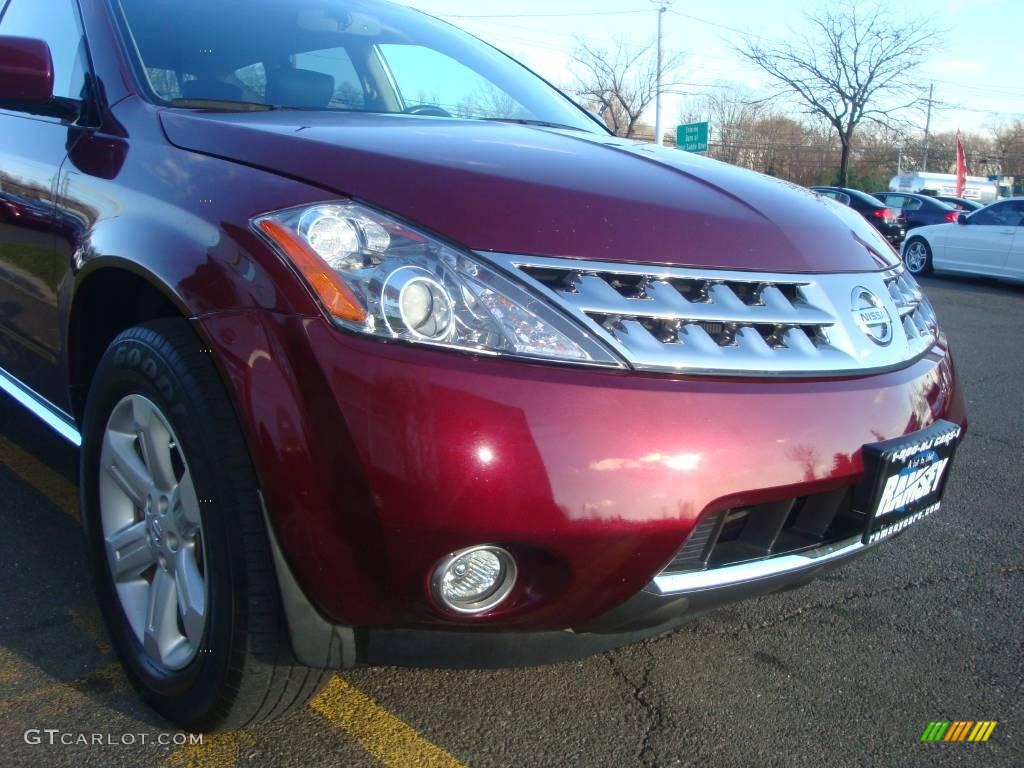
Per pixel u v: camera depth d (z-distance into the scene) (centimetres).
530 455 161
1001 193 5819
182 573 196
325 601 171
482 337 167
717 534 184
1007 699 240
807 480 184
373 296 166
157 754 199
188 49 268
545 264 177
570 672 241
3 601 256
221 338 175
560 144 238
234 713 189
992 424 522
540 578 171
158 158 216
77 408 247
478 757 205
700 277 190
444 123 254
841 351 204
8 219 271
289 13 304
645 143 282
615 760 207
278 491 168
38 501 321
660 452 168
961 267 1393
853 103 3422
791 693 237
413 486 159
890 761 212
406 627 178
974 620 281
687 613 189
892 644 265
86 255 216
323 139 200
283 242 174
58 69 284
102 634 243
